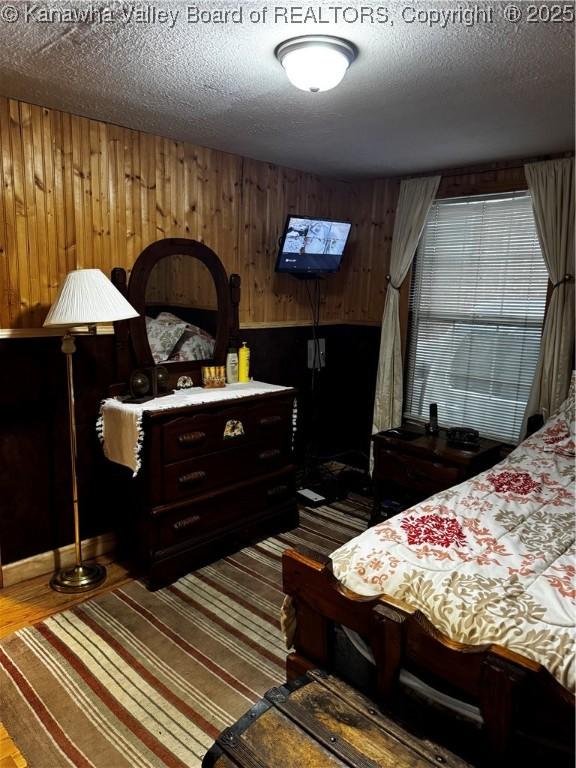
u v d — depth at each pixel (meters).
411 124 2.64
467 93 2.21
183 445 2.71
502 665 1.23
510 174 3.32
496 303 3.47
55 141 2.56
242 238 3.50
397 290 3.82
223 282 3.25
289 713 1.40
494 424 3.56
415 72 2.00
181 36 1.75
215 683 2.06
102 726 1.86
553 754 1.24
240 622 2.44
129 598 2.61
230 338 3.35
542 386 3.14
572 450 2.59
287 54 1.81
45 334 2.62
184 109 2.49
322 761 1.26
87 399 2.82
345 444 4.41
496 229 3.43
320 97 2.29
